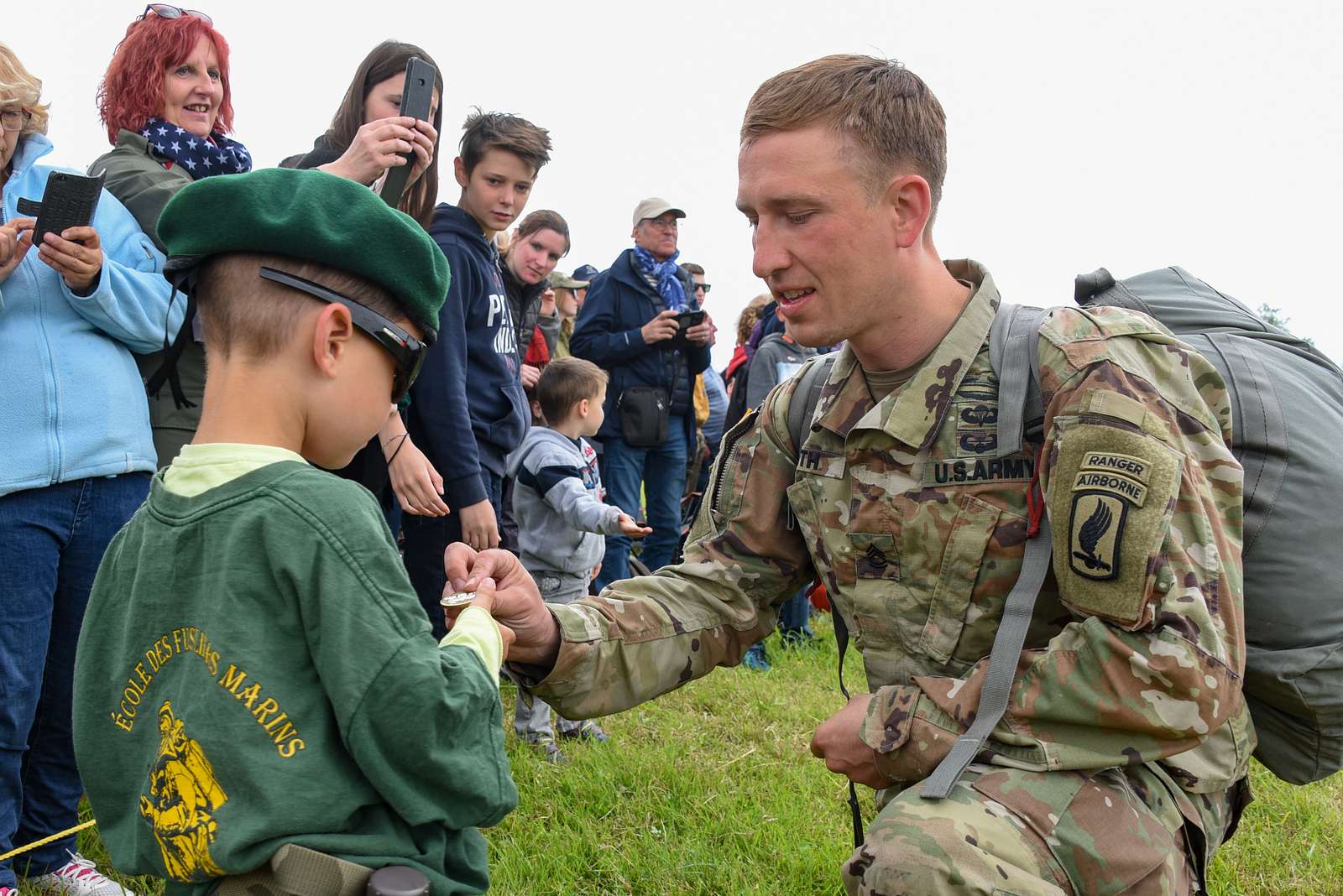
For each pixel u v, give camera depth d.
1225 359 2.08
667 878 2.98
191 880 1.36
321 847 1.31
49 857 2.66
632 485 5.60
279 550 1.34
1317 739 2.03
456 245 3.69
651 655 2.12
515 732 3.95
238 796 1.31
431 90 3.01
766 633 2.31
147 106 2.97
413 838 1.39
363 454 3.17
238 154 3.12
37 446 2.48
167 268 1.49
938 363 1.93
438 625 3.65
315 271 1.45
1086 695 1.72
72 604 2.64
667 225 5.72
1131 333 1.89
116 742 1.45
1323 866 3.23
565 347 7.24
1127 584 1.70
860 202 1.86
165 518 1.41
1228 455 1.86
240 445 1.42
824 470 2.07
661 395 5.57
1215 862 3.19
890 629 2.01
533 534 4.34
